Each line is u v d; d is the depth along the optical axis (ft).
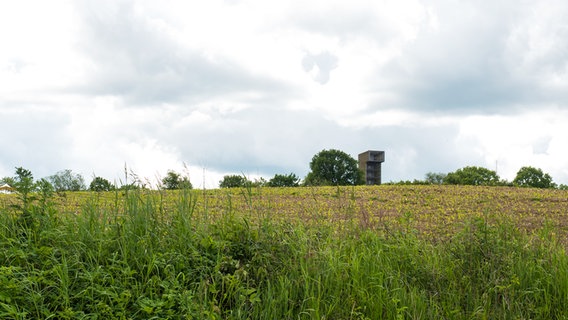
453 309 19.86
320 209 41.24
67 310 14.97
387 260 22.22
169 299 16.28
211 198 41.04
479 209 46.50
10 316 14.84
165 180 23.59
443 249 24.21
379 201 51.96
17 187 20.25
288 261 20.59
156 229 20.51
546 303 20.81
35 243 18.63
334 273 20.22
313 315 17.65
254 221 24.61
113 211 21.74
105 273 17.20
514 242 24.36
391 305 18.97
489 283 20.97
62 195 22.03
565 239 31.71
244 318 17.20
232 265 19.57
